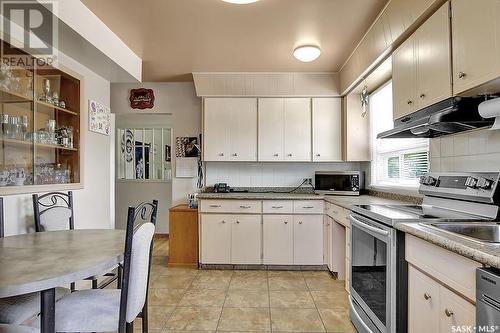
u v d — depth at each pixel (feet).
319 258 11.18
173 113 13.28
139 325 7.16
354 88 10.91
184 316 7.61
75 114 8.87
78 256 4.66
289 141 12.16
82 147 9.01
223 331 6.90
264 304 8.30
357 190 11.35
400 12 6.59
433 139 7.45
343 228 10.28
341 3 7.11
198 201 11.55
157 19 7.85
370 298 6.24
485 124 5.50
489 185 5.15
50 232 6.52
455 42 5.02
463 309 3.60
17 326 4.38
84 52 8.06
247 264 11.34
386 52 7.68
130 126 17.53
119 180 17.29
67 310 4.69
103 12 7.49
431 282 4.33
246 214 11.29
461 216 5.51
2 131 6.61
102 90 10.25
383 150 10.82
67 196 8.25
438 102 5.45
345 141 11.81
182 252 11.70
